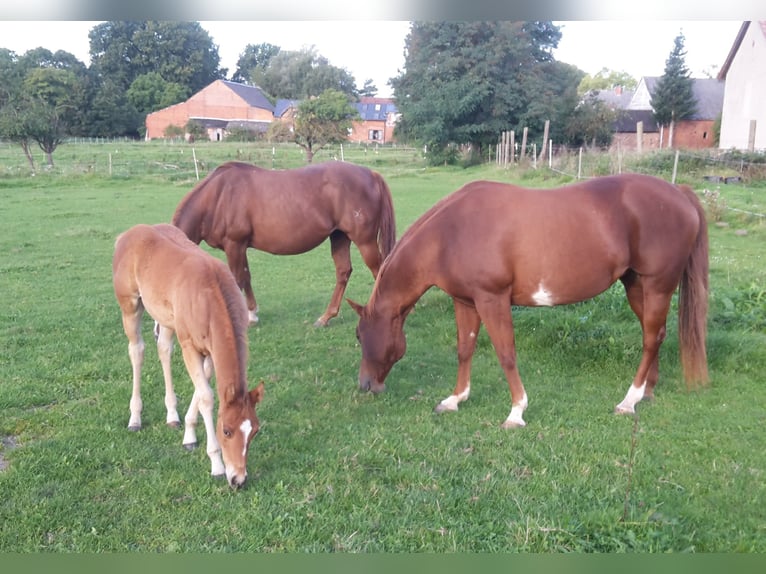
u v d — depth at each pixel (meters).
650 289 4.97
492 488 3.90
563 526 3.46
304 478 4.00
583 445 4.45
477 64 37.72
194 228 7.23
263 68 99.88
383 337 5.29
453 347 6.74
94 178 25.36
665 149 20.78
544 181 21.58
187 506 3.69
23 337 6.79
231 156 35.75
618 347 6.16
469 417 5.01
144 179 25.69
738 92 32.56
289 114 38.62
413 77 40.72
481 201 4.84
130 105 64.56
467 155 38.97
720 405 5.14
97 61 77.50
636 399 5.09
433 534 3.45
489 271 4.73
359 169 7.66
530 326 6.83
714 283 8.51
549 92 38.34
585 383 5.71
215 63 84.62
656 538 3.29
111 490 3.84
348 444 4.49
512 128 38.16
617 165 19.36
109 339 6.83
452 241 4.86
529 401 5.30
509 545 3.33
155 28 76.94
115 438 4.52
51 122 29.36
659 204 4.83
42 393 5.28
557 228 4.68
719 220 13.21
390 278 5.19
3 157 35.38
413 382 5.80
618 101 63.34
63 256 11.47
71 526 3.50
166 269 4.28
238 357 3.76
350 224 7.56
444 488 3.89
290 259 12.01
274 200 7.30
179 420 4.75
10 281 9.59
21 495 3.75
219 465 4.02
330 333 7.29
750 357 5.95
